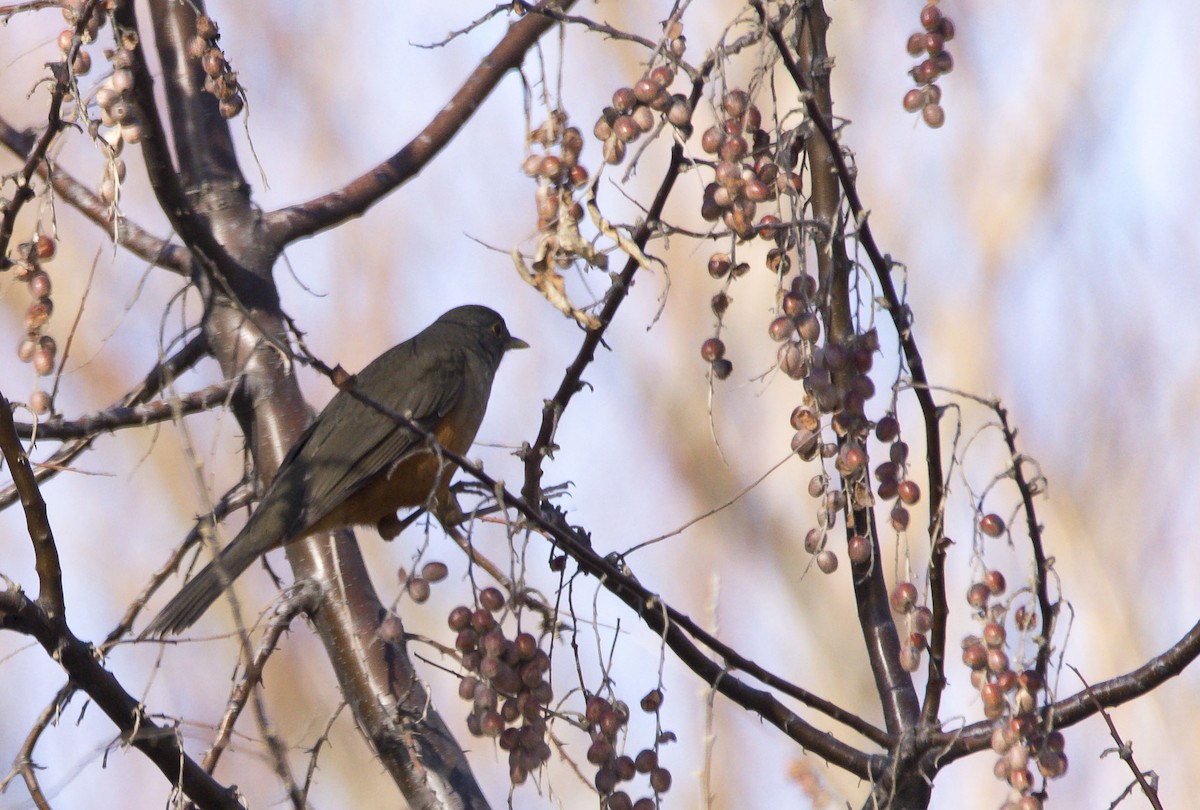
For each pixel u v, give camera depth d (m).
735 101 6.32
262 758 7.02
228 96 8.33
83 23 7.11
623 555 6.93
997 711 5.82
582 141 6.58
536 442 7.52
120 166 7.58
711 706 6.68
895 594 6.44
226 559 9.31
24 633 6.66
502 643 6.18
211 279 8.55
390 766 8.60
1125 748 6.41
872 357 6.49
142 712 6.76
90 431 8.56
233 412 10.09
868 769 7.18
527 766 6.18
